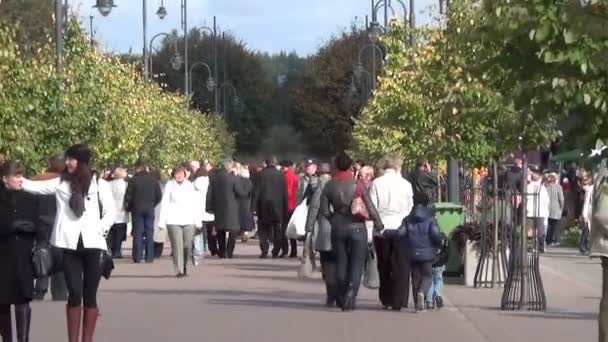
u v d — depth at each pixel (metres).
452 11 35.62
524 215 32.34
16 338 25.45
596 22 15.03
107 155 61.44
